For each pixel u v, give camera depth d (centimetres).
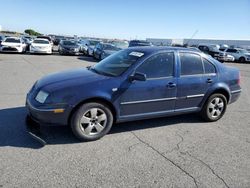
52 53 2302
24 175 309
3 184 289
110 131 461
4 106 568
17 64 1339
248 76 1534
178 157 378
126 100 427
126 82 422
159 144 420
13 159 343
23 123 470
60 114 386
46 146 387
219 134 479
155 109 462
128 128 480
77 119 395
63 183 299
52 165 335
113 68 457
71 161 348
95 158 361
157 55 456
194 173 337
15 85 802
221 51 2956
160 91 454
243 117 599
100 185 300
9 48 1989
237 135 479
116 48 1831
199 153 395
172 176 327
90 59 1969
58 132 438
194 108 512
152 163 356
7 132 427
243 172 347
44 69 1209
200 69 505
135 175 324
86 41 2720
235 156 392
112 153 379
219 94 536
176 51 480
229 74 548
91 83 404
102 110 413
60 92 384
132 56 463
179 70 476
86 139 409
